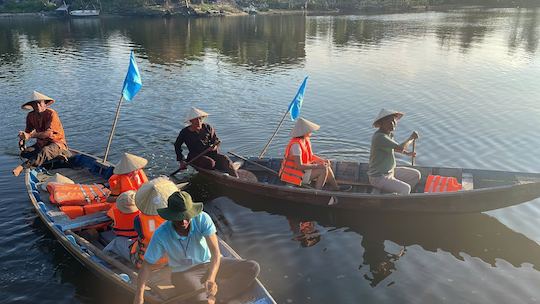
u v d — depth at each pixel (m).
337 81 18.55
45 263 6.72
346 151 11.20
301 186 8.69
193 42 32.91
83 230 7.05
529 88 16.45
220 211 8.37
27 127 10.05
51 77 19.86
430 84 17.48
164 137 12.29
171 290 5.38
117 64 23.16
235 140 12.06
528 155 10.38
